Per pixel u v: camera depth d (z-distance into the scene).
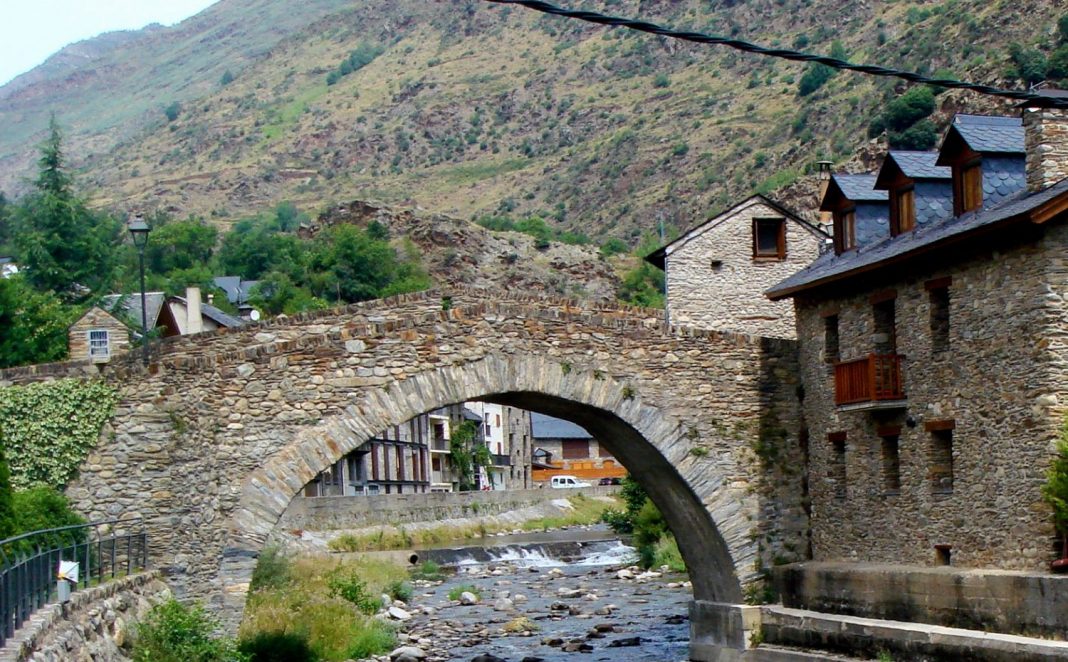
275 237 125.88
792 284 27.30
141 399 23.12
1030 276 20.73
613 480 108.56
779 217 39.00
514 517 73.81
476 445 97.69
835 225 28.80
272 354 23.91
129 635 18.75
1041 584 19.42
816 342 27.09
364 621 32.50
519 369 25.16
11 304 41.06
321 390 24.02
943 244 21.92
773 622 25.94
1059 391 20.33
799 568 26.22
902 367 24.16
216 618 22.34
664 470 27.03
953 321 22.70
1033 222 19.88
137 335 43.66
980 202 23.41
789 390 27.58
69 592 16.95
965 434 22.34
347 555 48.97
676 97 180.75
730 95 168.75
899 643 21.62
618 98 197.12
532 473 115.06
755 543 27.03
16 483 22.64
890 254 23.81
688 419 26.67
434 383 24.50
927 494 23.36
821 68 144.62
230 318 58.38
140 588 21.02
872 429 25.14
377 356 24.31
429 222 132.25
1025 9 95.00
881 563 24.73
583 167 173.25
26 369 23.22
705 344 26.95
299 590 33.47
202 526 22.89
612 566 51.06
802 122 130.62
